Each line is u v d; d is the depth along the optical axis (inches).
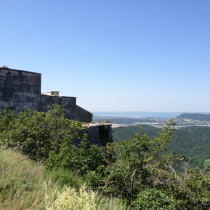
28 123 549.6
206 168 484.4
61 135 565.0
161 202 410.0
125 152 474.9
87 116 933.8
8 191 307.6
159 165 492.1
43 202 290.4
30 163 422.3
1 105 663.1
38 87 764.0
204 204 451.8
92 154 506.6
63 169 461.1
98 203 333.7
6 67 683.4
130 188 453.7
